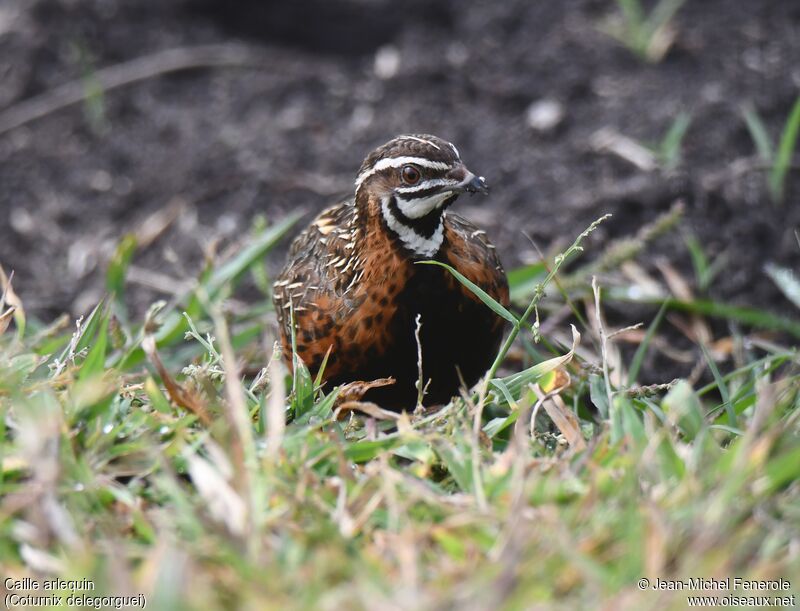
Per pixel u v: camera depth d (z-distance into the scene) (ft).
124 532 23.65
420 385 28.91
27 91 55.93
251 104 54.70
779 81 49.85
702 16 54.03
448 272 30.01
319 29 58.23
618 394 28.04
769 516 22.79
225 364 27.27
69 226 50.39
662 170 46.09
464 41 55.42
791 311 42.37
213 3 59.11
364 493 23.91
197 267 47.29
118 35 57.82
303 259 32.63
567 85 51.67
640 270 43.14
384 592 20.76
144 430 26.48
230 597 21.04
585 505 22.41
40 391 27.32
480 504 23.21
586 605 20.03
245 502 22.43
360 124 52.60
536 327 28.63
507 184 47.91
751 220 44.42
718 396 38.65
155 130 53.98
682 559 21.54
